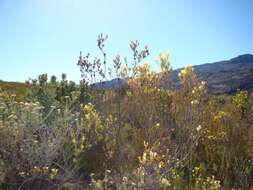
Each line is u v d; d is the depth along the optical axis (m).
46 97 6.76
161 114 6.06
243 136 6.29
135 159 5.23
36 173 4.31
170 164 4.79
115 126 5.84
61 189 4.44
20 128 4.59
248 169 5.34
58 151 4.93
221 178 5.23
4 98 6.04
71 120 5.50
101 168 5.11
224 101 10.20
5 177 4.41
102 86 6.68
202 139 5.89
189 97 5.90
